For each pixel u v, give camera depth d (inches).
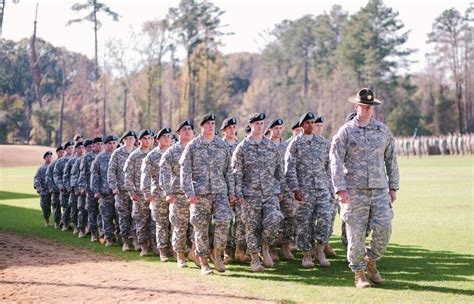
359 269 299.4
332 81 3523.6
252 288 301.7
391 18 3223.4
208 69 3422.7
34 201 888.3
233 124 409.7
